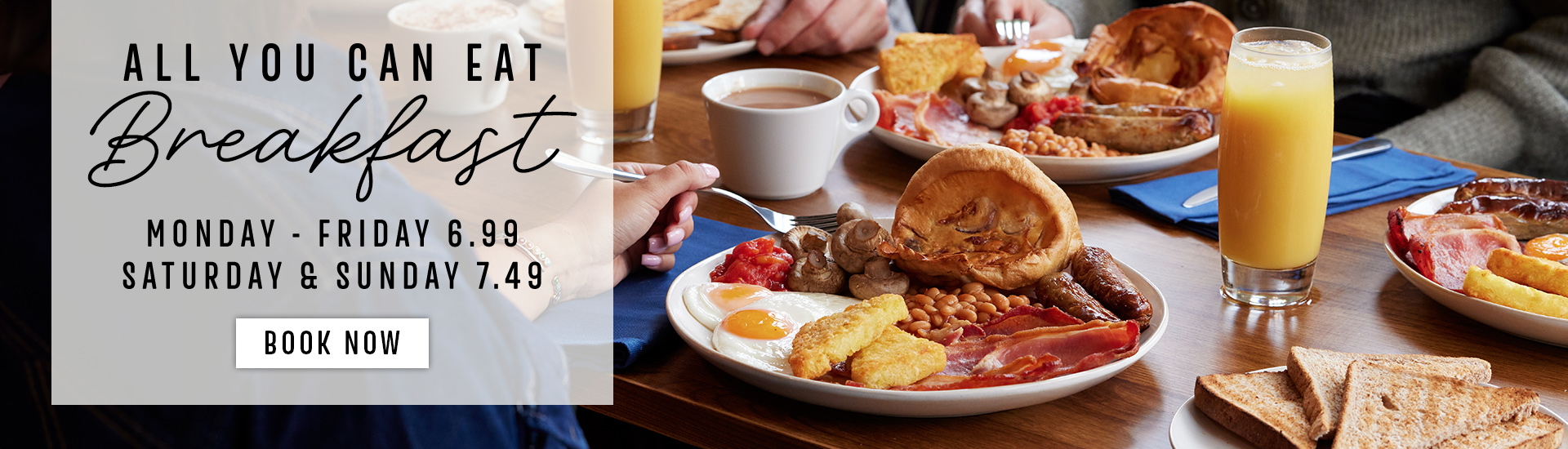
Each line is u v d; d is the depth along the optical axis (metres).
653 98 1.28
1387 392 0.83
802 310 0.92
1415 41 1.84
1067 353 0.86
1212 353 0.92
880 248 0.95
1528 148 1.69
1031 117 1.27
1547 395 0.87
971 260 0.94
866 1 1.59
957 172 0.97
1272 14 1.97
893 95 1.27
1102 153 1.20
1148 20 1.38
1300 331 0.94
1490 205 1.02
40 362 0.76
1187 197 1.13
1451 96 1.88
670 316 0.90
